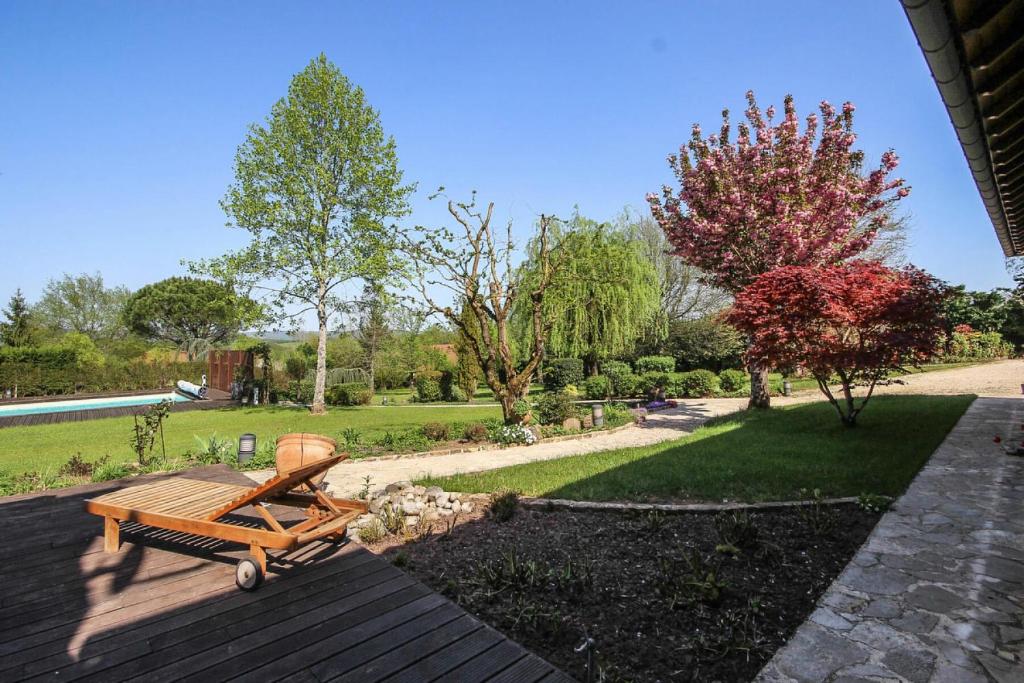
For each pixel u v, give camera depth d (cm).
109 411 1936
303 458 456
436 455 995
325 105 1967
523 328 2238
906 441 833
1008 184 441
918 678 252
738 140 1385
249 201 1927
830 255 1305
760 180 1295
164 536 439
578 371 2408
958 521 468
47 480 736
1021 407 1148
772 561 389
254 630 284
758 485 609
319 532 356
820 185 1275
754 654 275
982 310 2708
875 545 419
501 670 250
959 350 2458
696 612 318
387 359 3161
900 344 828
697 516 511
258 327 2089
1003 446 771
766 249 1309
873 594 338
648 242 2905
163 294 4362
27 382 2433
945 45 221
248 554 397
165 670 246
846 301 893
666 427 1298
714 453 826
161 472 772
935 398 1351
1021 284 1354
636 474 700
